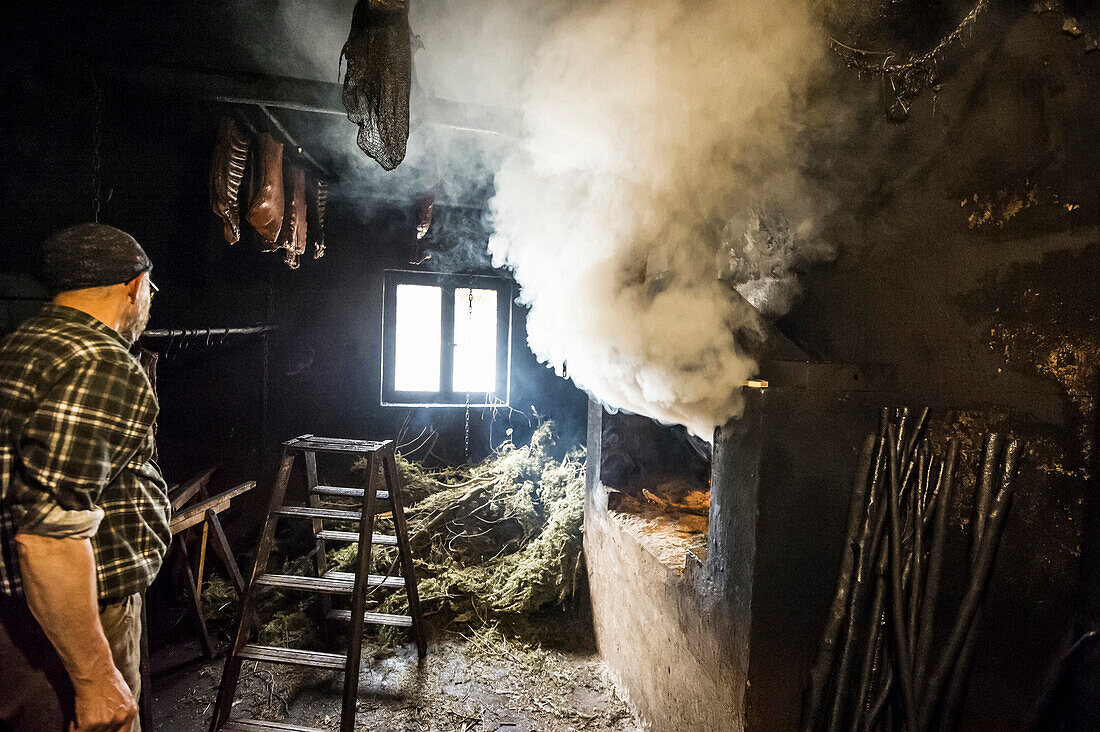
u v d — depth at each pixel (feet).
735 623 6.41
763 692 6.17
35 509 4.49
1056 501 5.59
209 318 13.50
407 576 10.73
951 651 5.73
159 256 12.03
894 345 7.01
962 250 6.30
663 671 8.34
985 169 6.08
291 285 14.57
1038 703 5.66
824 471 6.31
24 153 9.30
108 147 10.64
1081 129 5.35
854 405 6.42
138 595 5.77
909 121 6.73
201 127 11.24
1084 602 5.42
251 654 8.69
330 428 14.94
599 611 11.41
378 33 6.77
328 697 9.77
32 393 4.72
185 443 13.96
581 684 10.36
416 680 10.27
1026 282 5.74
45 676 5.11
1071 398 5.46
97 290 5.36
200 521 10.80
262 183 9.58
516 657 11.04
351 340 14.93
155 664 10.55
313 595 12.03
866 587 6.02
